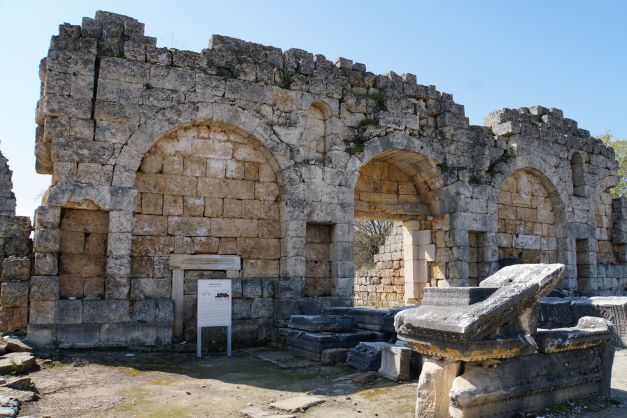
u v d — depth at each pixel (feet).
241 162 49.24
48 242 40.01
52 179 42.11
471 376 21.83
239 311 46.83
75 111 42.09
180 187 46.37
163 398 27.12
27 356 33.60
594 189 74.18
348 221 52.21
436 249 62.49
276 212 50.29
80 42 43.01
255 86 49.32
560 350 24.81
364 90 56.80
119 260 41.88
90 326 40.29
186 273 45.85
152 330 42.09
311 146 52.75
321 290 51.93
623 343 42.19
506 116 66.64
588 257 71.41
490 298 22.61
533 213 68.49
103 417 23.61
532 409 23.40
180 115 45.65
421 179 62.49
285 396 27.68
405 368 30.71
